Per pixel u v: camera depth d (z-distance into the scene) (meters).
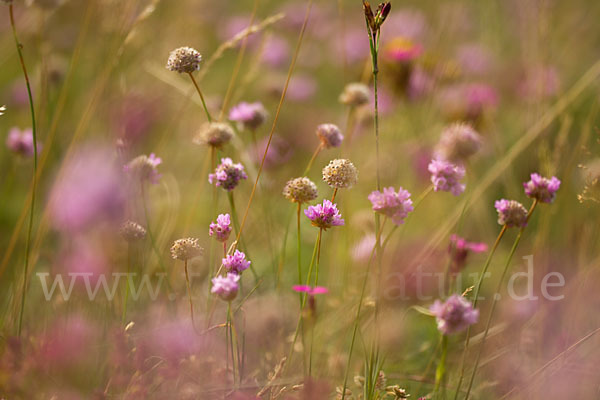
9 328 1.62
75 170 1.73
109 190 1.70
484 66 2.29
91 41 2.08
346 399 1.59
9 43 2.14
